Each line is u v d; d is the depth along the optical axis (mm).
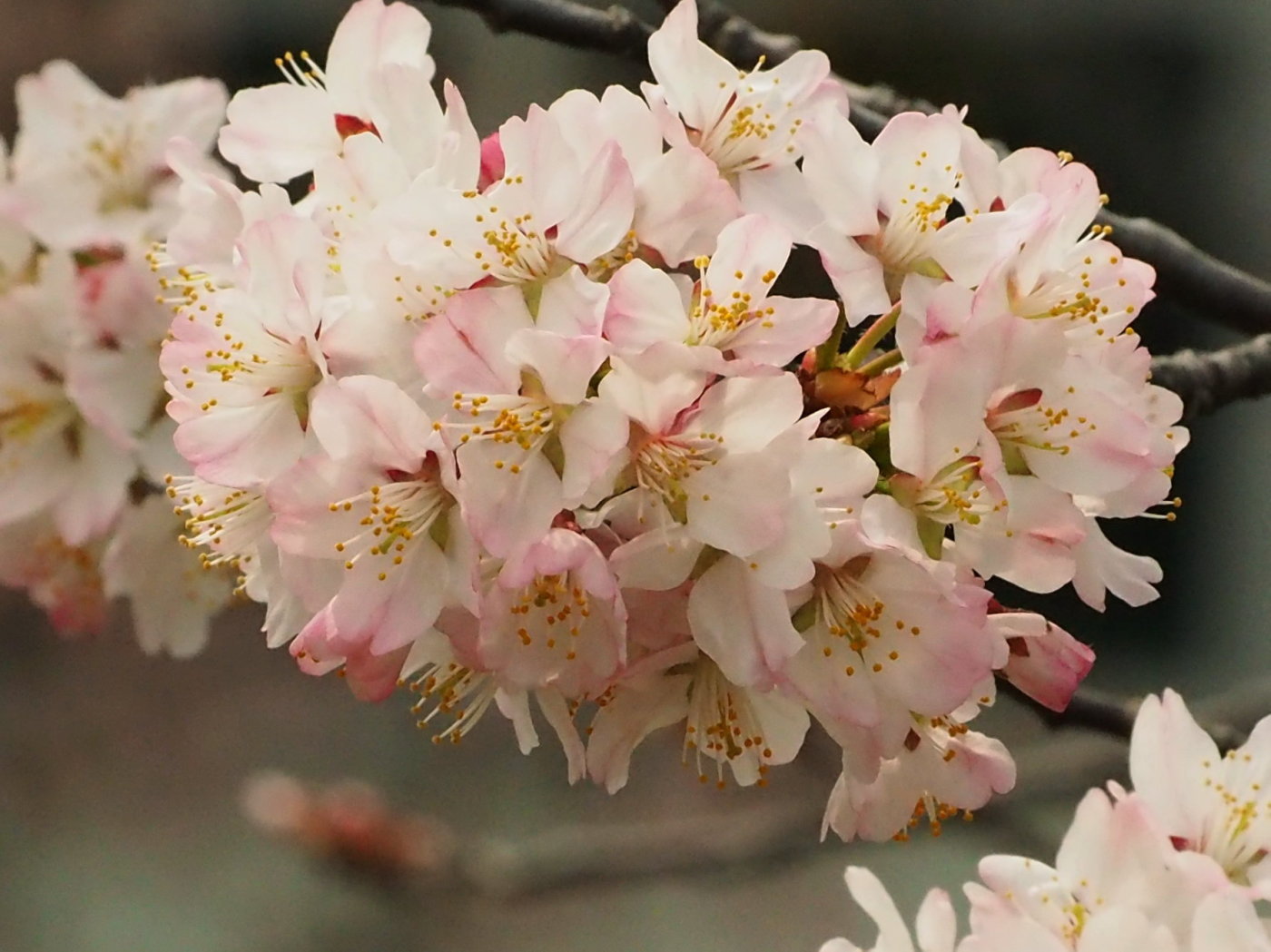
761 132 734
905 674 714
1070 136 1826
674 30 735
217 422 720
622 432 703
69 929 1914
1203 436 1867
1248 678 1828
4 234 846
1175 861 723
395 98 731
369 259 712
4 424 846
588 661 711
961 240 721
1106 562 734
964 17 1812
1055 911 726
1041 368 714
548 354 700
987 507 714
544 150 710
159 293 835
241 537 736
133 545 854
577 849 1532
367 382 707
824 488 708
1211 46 1776
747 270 711
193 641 862
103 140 854
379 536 713
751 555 707
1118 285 728
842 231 721
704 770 737
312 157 757
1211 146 1796
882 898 738
